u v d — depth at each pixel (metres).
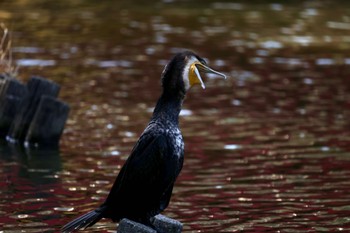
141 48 24.98
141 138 9.39
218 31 27.92
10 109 16.14
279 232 11.46
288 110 18.94
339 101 19.78
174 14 30.91
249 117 18.30
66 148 15.66
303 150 15.77
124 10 31.42
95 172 14.18
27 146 15.74
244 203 12.76
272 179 13.99
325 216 12.16
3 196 12.78
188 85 9.43
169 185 9.44
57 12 30.41
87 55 23.77
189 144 16.11
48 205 12.42
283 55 24.73
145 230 9.07
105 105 18.91
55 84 16.08
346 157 15.31
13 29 26.78
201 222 11.88
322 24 29.64
